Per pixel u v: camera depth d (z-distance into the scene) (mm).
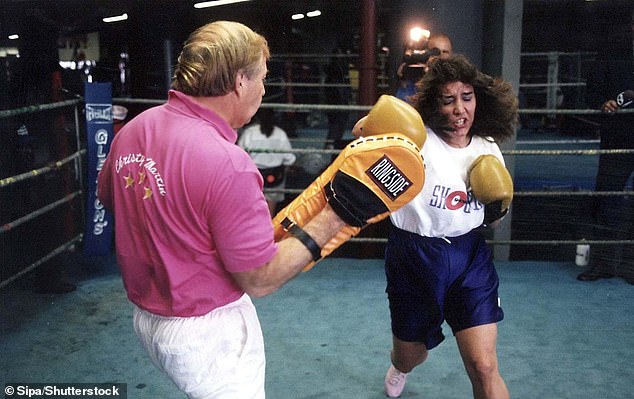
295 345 3102
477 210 2037
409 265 2092
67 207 4211
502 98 2037
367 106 4352
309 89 11453
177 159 1310
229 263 1309
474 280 2035
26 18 3799
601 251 4031
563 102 11781
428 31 4145
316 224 1303
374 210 1276
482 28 4652
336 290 3883
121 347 3094
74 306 3625
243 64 1327
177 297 1374
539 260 4879
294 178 6852
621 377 2754
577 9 9109
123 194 1391
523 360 2918
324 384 2711
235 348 1446
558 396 2594
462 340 2010
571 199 6234
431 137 2023
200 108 1355
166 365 1444
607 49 3906
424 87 2004
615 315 3463
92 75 6227
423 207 2010
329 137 7184
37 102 3904
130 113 5520
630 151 3838
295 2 8500
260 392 1500
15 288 3893
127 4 5645
